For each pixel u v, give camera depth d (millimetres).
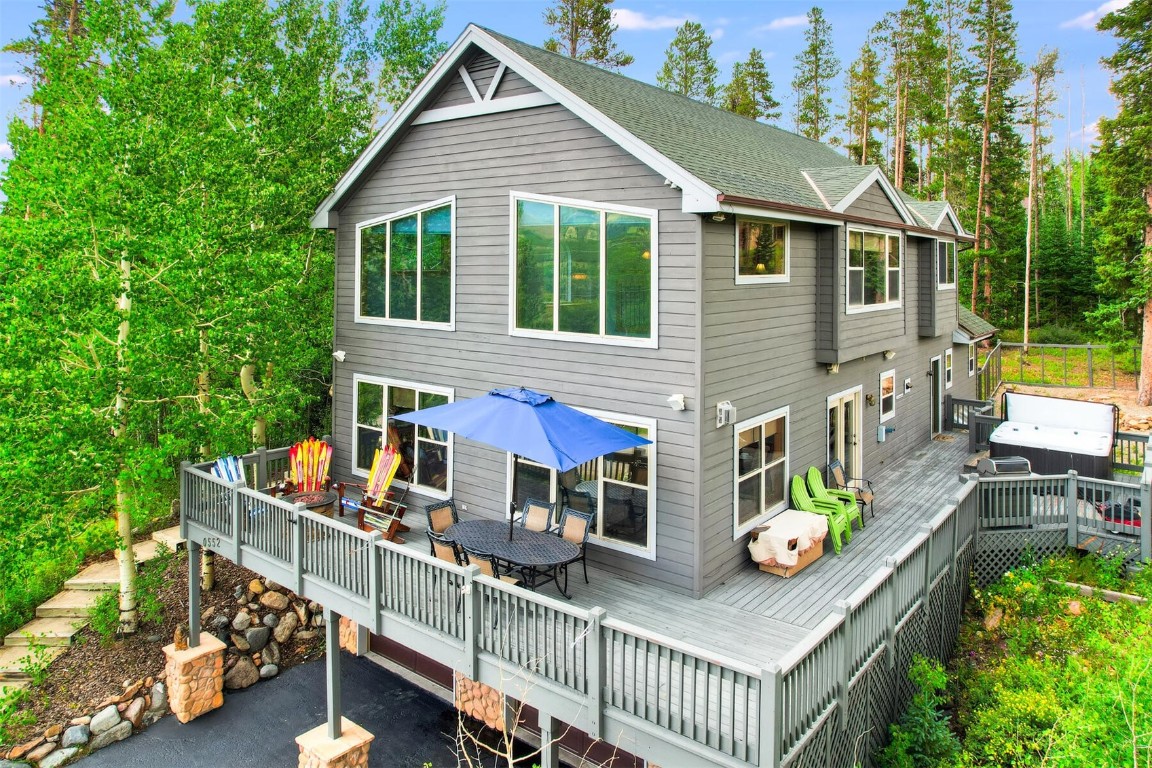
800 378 11883
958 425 20438
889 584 8016
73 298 10477
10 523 10242
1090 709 7145
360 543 8945
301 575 9820
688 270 9156
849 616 6910
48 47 11578
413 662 12273
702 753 5992
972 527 11602
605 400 10117
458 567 7730
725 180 9414
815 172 13445
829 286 12102
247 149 13219
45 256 10805
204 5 13156
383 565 8727
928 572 9289
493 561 8922
